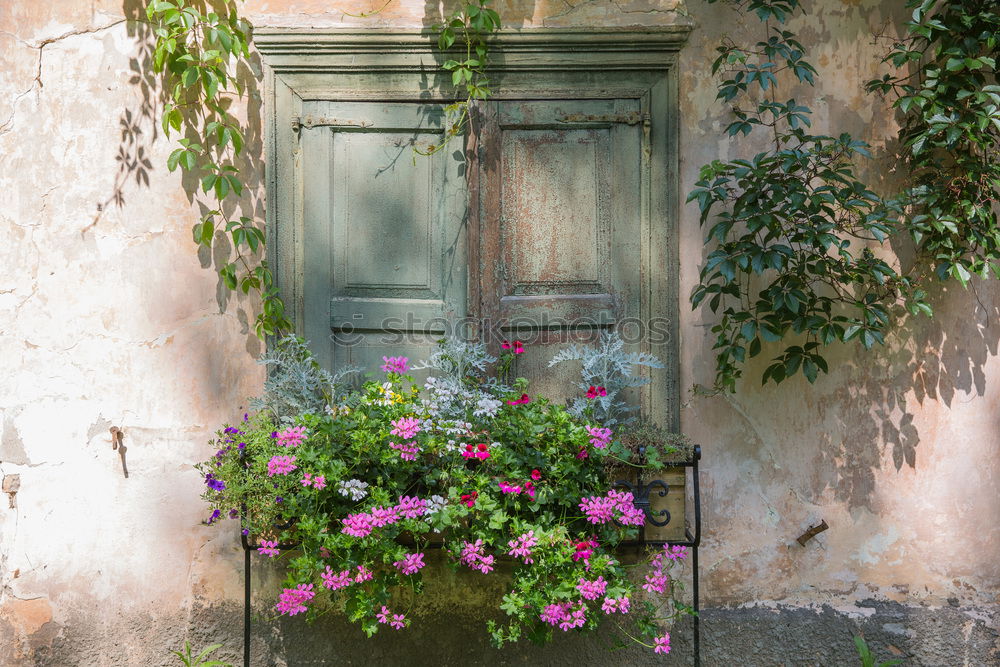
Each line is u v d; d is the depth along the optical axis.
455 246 3.43
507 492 2.95
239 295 3.42
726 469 3.45
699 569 3.44
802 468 3.46
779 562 3.45
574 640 3.44
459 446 2.99
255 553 3.42
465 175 3.41
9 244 3.38
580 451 3.06
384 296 3.46
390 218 3.44
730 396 3.44
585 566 2.99
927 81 3.21
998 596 3.47
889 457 3.46
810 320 3.18
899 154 3.41
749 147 3.41
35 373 3.40
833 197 3.12
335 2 3.36
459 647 3.44
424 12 3.36
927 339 3.46
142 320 3.41
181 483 3.42
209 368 3.42
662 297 3.42
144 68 3.38
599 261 3.44
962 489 3.47
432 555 3.40
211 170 3.39
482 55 3.31
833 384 3.46
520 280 3.45
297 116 3.39
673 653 3.43
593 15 3.37
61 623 3.41
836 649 3.44
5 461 3.40
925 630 3.46
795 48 3.37
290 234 3.41
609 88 3.41
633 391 3.43
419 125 3.42
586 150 3.44
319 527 2.94
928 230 3.16
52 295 3.40
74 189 3.39
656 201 3.41
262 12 3.36
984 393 3.47
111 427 3.41
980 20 3.21
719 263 3.10
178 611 3.42
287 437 2.97
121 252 3.40
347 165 3.43
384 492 2.91
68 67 3.37
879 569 3.46
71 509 3.41
